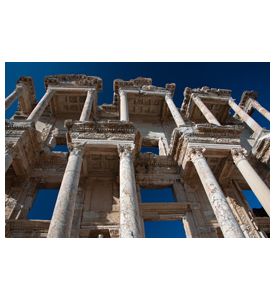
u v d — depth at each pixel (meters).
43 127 25.25
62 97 26.33
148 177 19.94
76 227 15.88
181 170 19.80
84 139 16.81
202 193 19.23
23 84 25.23
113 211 17.25
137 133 18.12
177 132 19.53
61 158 20.70
